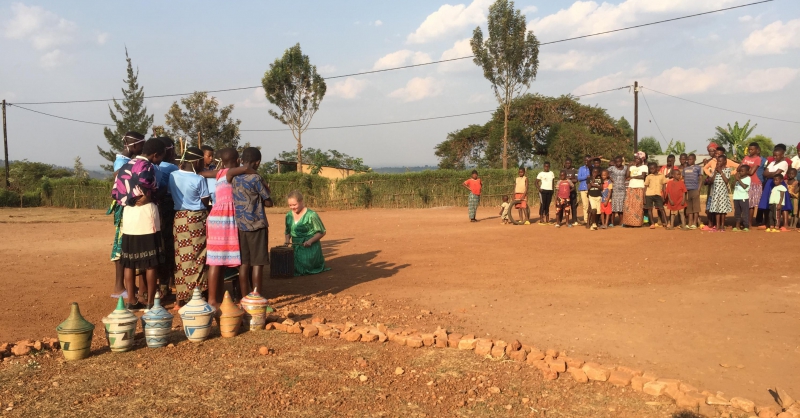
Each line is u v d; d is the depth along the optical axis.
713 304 6.50
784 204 12.13
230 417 3.81
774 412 3.77
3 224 19.73
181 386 4.33
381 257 10.66
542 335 5.58
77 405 3.98
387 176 29.36
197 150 6.78
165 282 7.45
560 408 3.97
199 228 6.75
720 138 46.94
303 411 3.91
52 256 11.30
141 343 5.41
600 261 9.48
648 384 4.20
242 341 5.46
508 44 35.44
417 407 3.98
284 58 38.72
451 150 49.62
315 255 9.15
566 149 44.03
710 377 4.49
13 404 3.98
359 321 6.22
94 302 7.23
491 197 27.41
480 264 9.59
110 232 16.27
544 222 15.95
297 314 6.50
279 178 31.36
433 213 23.66
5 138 40.97
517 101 46.88
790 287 7.14
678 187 12.87
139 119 48.69
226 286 8.41
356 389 4.28
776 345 5.11
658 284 7.64
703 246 10.48
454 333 5.52
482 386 4.33
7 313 6.67
